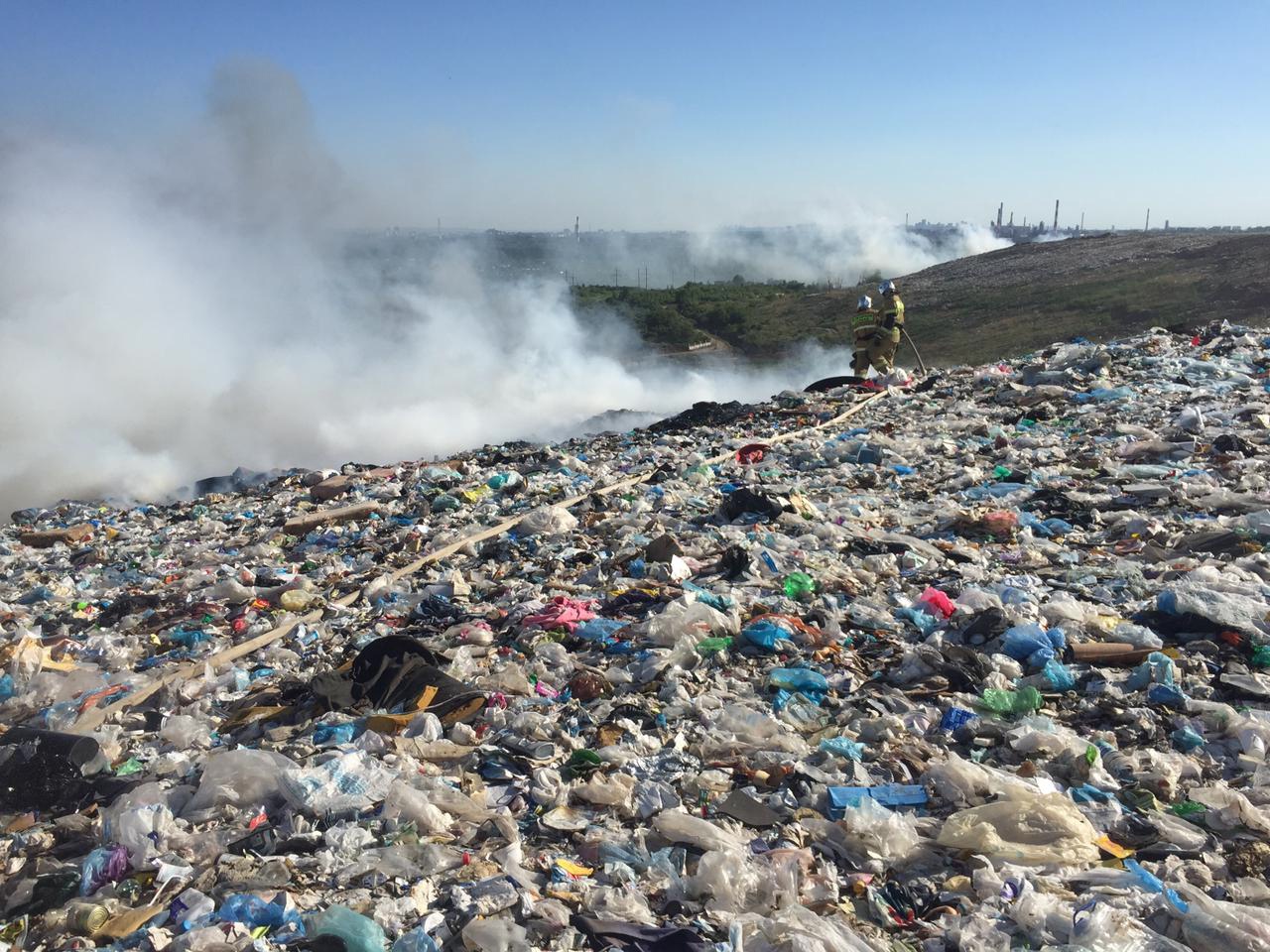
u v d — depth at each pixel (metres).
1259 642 7.37
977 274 77.81
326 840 5.61
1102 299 57.12
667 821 5.62
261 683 8.59
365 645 9.10
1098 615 8.16
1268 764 5.86
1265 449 13.11
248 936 4.75
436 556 12.02
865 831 5.39
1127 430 14.83
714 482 14.68
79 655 9.86
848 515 11.87
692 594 9.19
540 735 6.88
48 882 5.33
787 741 6.55
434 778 6.23
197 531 15.90
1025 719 6.58
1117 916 4.50
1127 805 5.64
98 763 6.65
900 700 7.01
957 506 11.80
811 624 8.55
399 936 4.76
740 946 4.55
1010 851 5.16
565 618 9.10
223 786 6.18
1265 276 51.94
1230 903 4.60
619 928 4.72
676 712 7.18
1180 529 10.27
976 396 19.41
